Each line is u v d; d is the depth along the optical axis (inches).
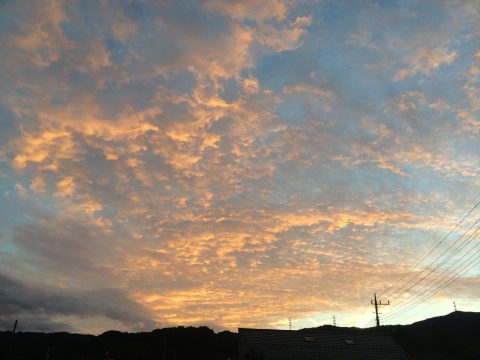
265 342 1397.6
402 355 1413.6
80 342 2637.8
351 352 1389.0
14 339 2507.4
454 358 1800.0
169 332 2881.4
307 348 1384.1
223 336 2797.7
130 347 2566.4
